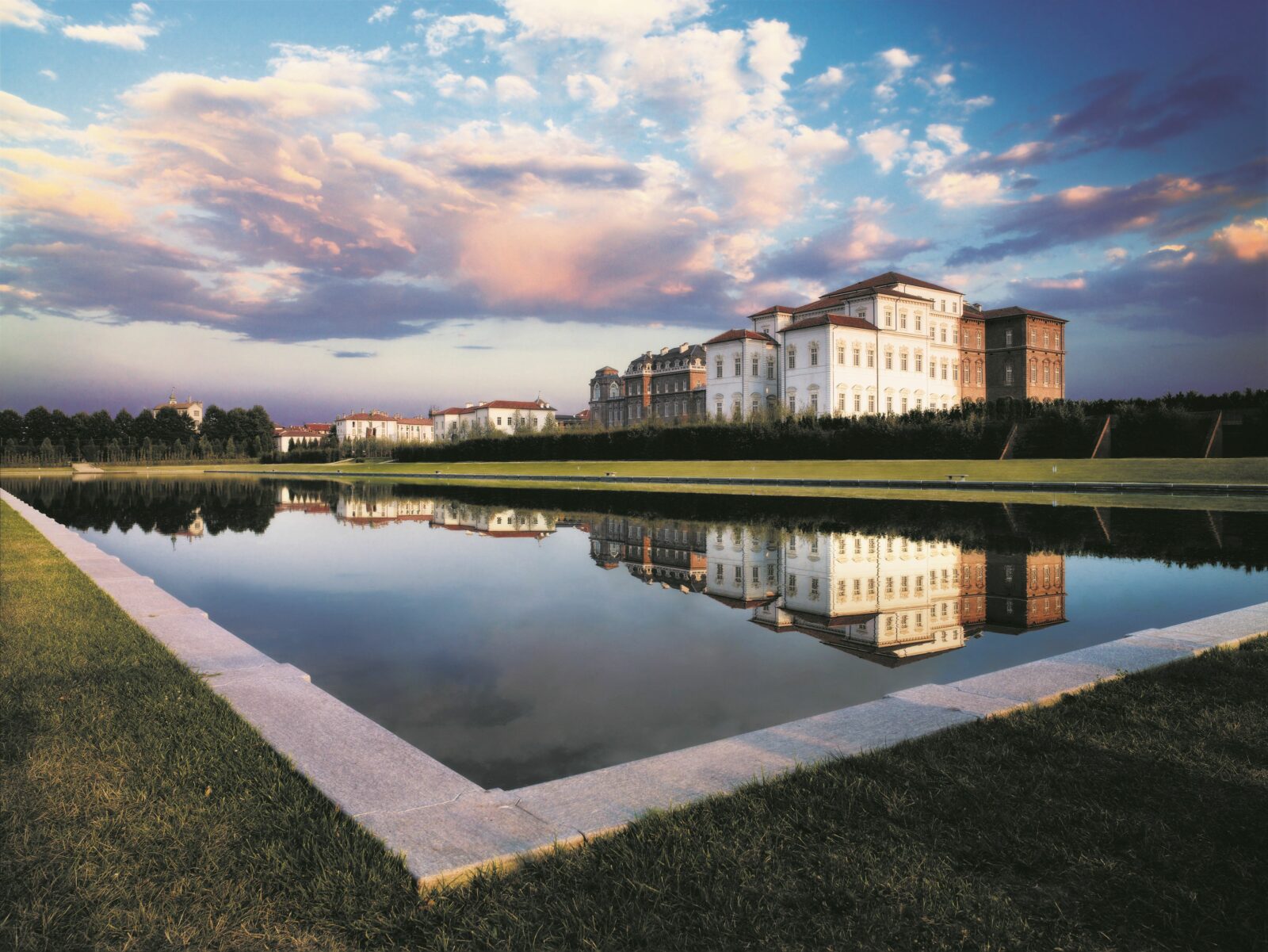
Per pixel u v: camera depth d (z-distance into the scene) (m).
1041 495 28.31
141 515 24.78
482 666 6.92
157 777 4.04
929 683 6.05
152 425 139.62
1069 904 2.98
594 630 8.35
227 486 47.41
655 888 3.04
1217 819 3.59
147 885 3.07
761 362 73.81
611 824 3.58
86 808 3.68
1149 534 16.11
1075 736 4.57
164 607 8.43
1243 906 2.95
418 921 2.85
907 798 3.79
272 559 14.41
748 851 3.29
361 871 3.15
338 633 8.23
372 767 4.22
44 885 3.07
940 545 14.76
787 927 2.83
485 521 21.78
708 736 5.11
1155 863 3.24
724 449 55.06
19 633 7.12
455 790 3.96
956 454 45.81
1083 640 7.65
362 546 16.33
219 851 3.32
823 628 8.36
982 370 78.88
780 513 22.42
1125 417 41.47
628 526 19.42
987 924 2.84
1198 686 5.47
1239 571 11.57
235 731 4.68
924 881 3.10
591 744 5.00
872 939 2.76
